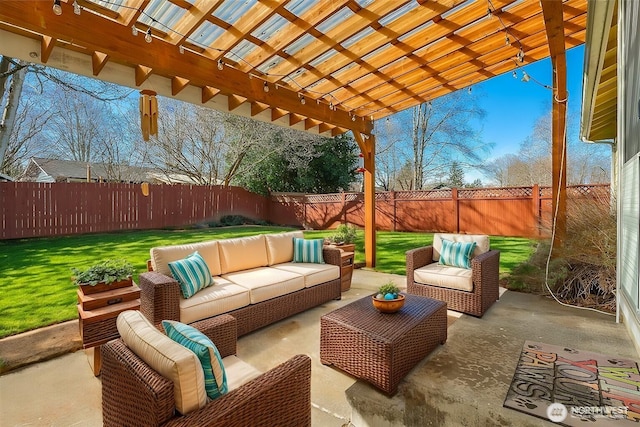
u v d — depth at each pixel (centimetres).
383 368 204
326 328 245
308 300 371
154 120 313
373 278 513
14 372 243
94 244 718
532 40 354
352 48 342
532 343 256
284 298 343
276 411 140
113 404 139
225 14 273
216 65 322
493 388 193
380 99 487
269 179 1279
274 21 292
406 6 297
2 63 611
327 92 428
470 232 912
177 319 265
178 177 1436
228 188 1212
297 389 151
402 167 1647
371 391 212
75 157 1327
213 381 133
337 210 1154
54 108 1222
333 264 418
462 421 182
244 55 335
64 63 271
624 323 290
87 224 877
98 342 238
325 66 371
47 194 810
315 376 241
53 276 464
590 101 426
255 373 177
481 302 325
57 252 629
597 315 321
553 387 191
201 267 307
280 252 418
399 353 207
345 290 452
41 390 222
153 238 816
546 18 290
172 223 1056
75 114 1273
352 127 522
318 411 205
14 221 764
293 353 275
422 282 374
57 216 827
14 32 247
